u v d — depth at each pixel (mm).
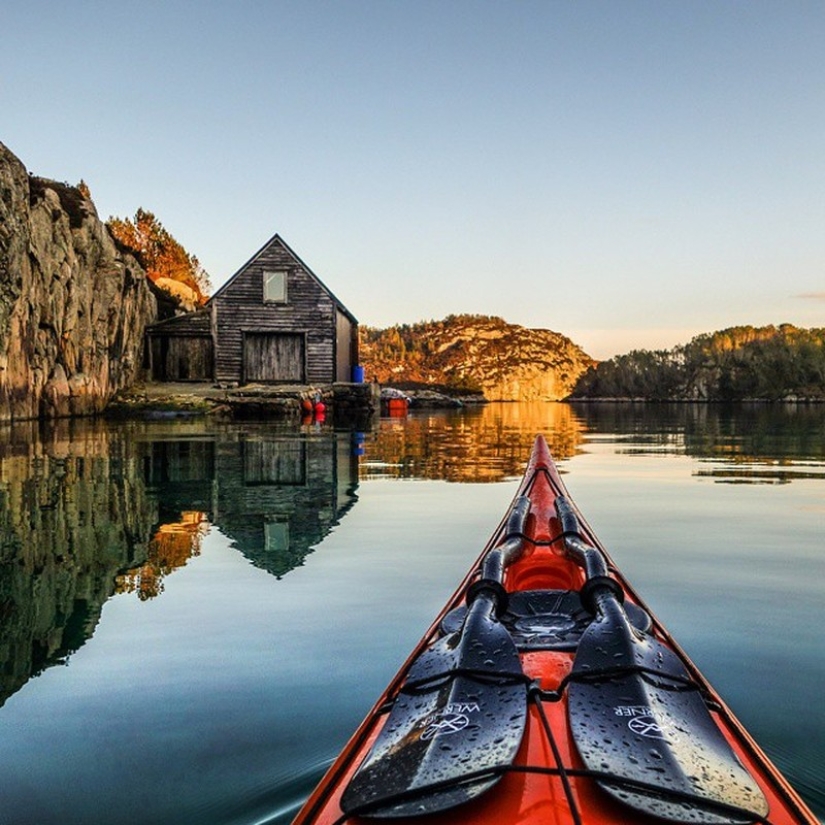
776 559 6211
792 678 3729
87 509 8102
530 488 6305
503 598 3129
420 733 2064
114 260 28125
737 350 112750
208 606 4859
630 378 126812
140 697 3504
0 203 18812
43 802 2676
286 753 3000
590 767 1824
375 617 4664
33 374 21734
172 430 19828
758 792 1842
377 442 18234
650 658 2400
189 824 2555
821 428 27203
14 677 3729
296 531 7211
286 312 30750
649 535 7207
